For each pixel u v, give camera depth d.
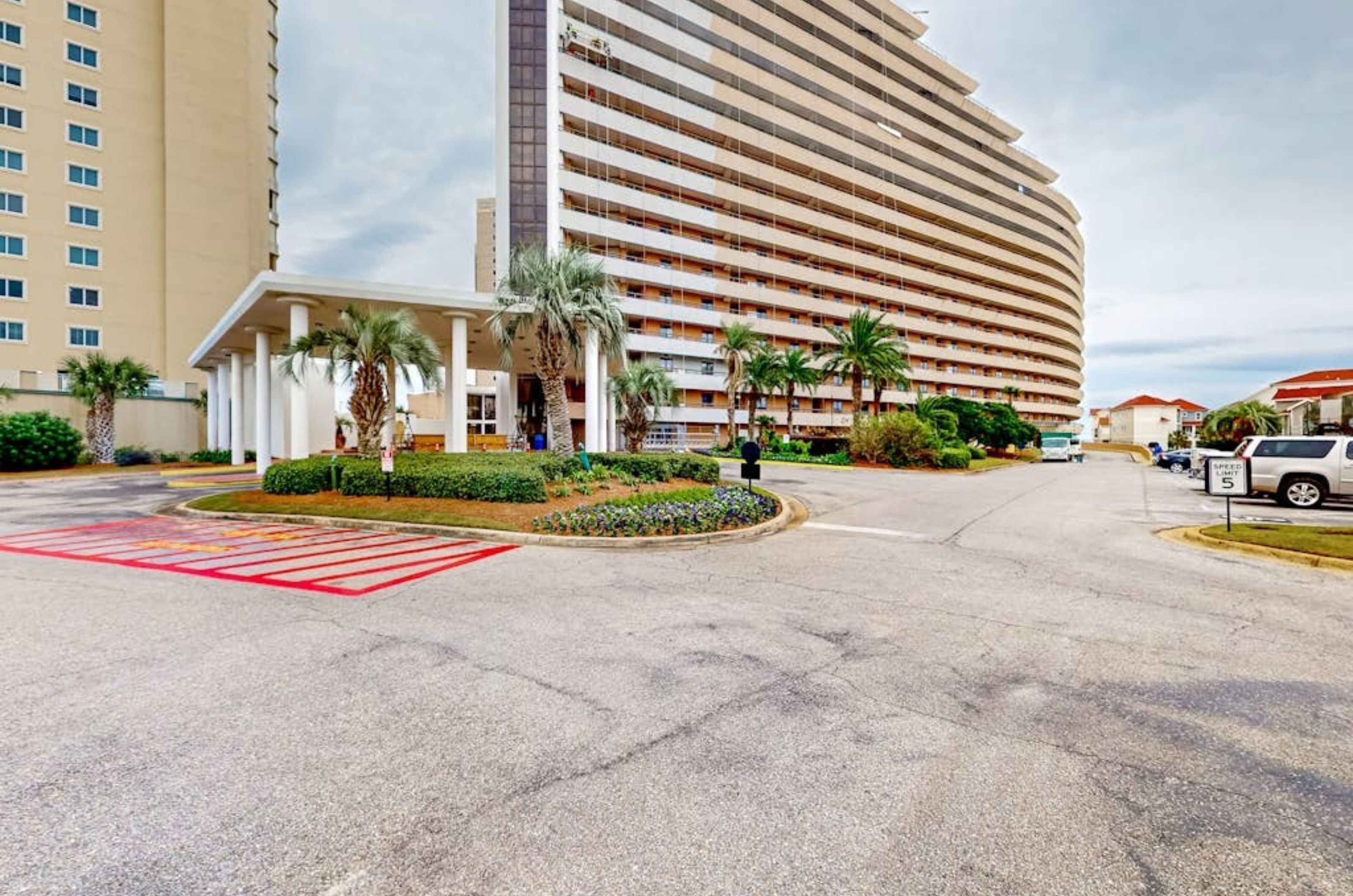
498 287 19.42
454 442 21.36
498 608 6.39
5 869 2.42
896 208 67.31
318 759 3.30
